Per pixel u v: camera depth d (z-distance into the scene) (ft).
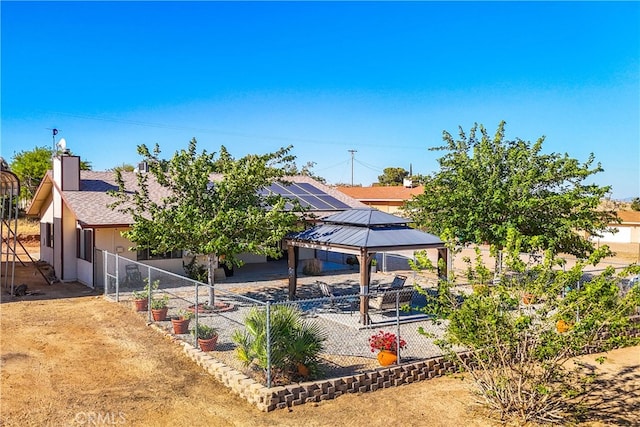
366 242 50.75
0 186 73.97
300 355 33.81
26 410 29.60
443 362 38.86
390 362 37.24
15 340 43.32
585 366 41.50
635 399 34.45
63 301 60.23
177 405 31.17
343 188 188.34
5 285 70.44
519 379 30.45
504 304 30.63
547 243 55.83
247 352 35.24
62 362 38.19
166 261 73.10
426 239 54.90
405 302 54.75
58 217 77.97
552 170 57.72
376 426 29.37
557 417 30.22
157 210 55.31
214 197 57.26
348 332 47.42
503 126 62.69
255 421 29.40
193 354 39.37
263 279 76.64
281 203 54.80
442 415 31.19
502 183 59.41
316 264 81.97
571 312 29.50
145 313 53.11
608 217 60.39
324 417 30.35
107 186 80.53
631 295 29.27
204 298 61.67
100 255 69.05
